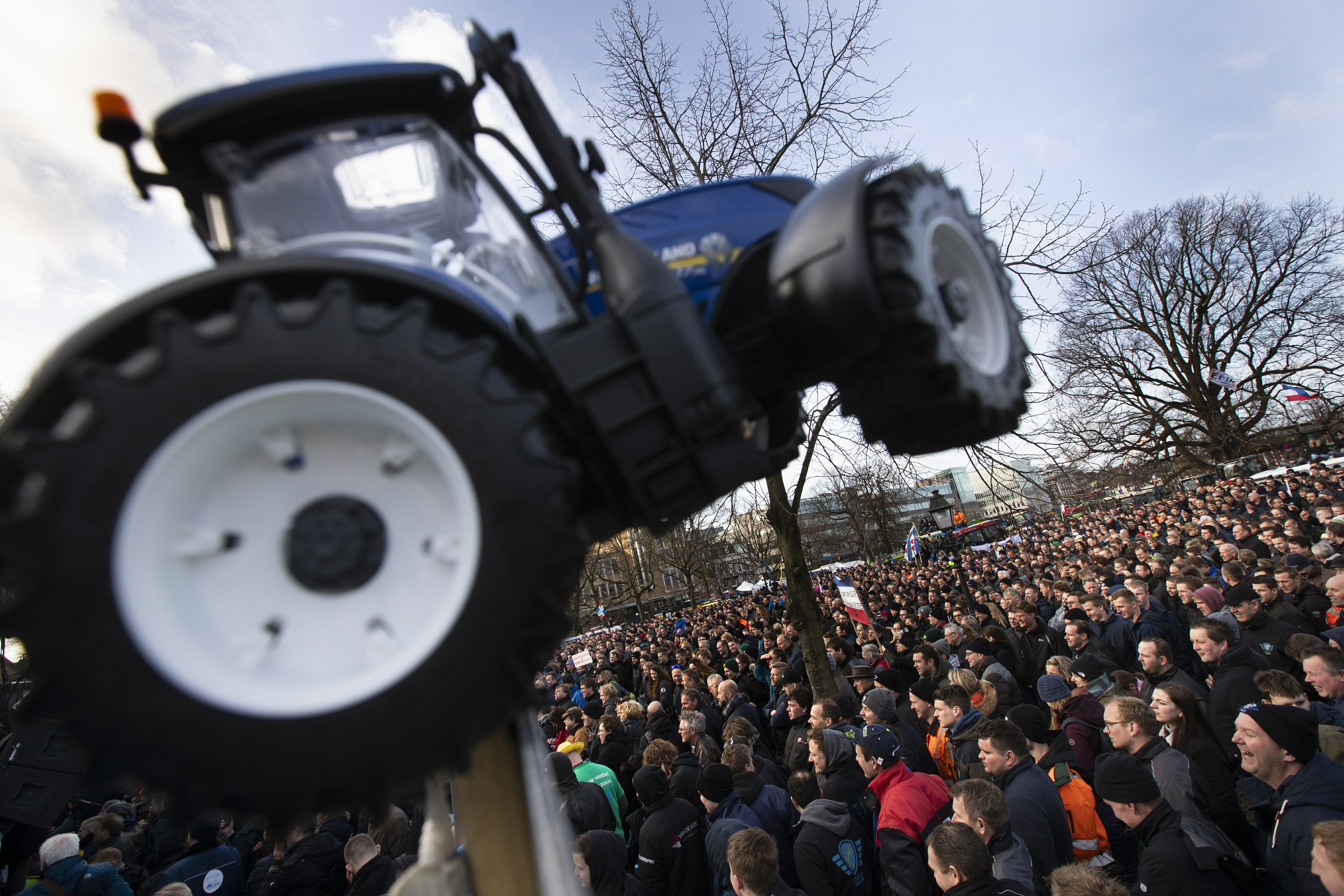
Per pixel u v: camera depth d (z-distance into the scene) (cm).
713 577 3700
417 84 181
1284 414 3209
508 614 121
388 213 196
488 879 148
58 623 108
